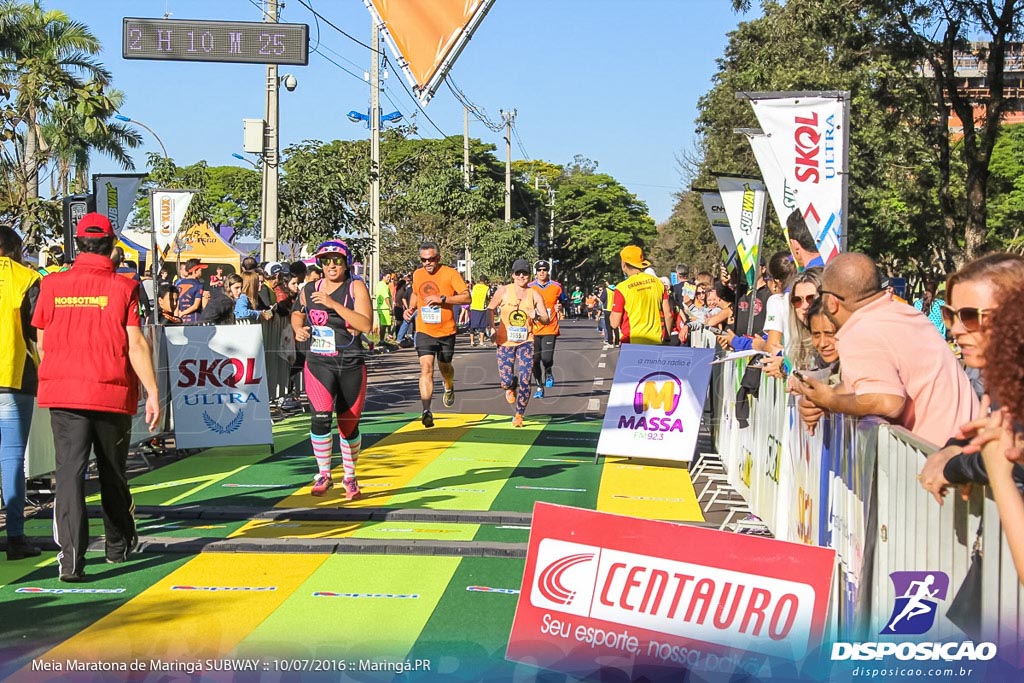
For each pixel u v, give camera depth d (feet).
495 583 19.36
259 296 46.37
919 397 14.10
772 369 20.15
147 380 20.38
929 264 136.87
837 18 85.10
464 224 165.68
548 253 353.72
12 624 17.06
